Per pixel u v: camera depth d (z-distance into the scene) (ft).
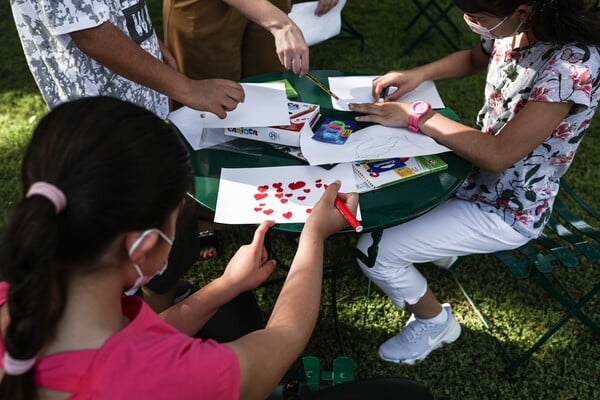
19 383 2.73
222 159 5.97
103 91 6.15
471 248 6.60
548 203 6.41
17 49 13.32
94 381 2.83
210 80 6.01
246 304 5.65
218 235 9.18
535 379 7.38
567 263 6.63
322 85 6.95
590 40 5.33
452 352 7.67
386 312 8.16
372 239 6.11
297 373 5.38
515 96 6.07
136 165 2.78
